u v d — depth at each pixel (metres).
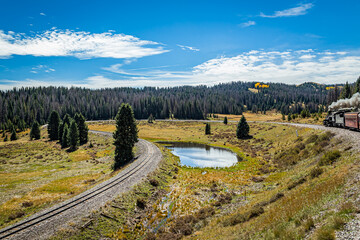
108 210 23.95
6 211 25.41
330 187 14.49
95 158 67.75
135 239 20.70
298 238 10.07
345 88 111.06
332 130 42.12
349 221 9.48
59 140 99.38
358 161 17.58
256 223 14.73
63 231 19.27
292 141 53.00
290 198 16.50
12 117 153.75
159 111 191.50
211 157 61.34
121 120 49.53
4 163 61.78
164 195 31.55
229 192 30.19
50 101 196.50
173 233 20.09
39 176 46.50
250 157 55.09
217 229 17.39
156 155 52.66
